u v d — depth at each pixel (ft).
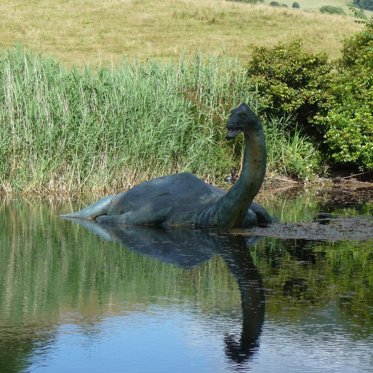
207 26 198.59
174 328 43.57
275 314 46.21
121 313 46.29
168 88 103.86
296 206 89.45
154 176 99.19
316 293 50.67
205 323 44.45
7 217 80.23
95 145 96.73
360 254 62.69
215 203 74.13
